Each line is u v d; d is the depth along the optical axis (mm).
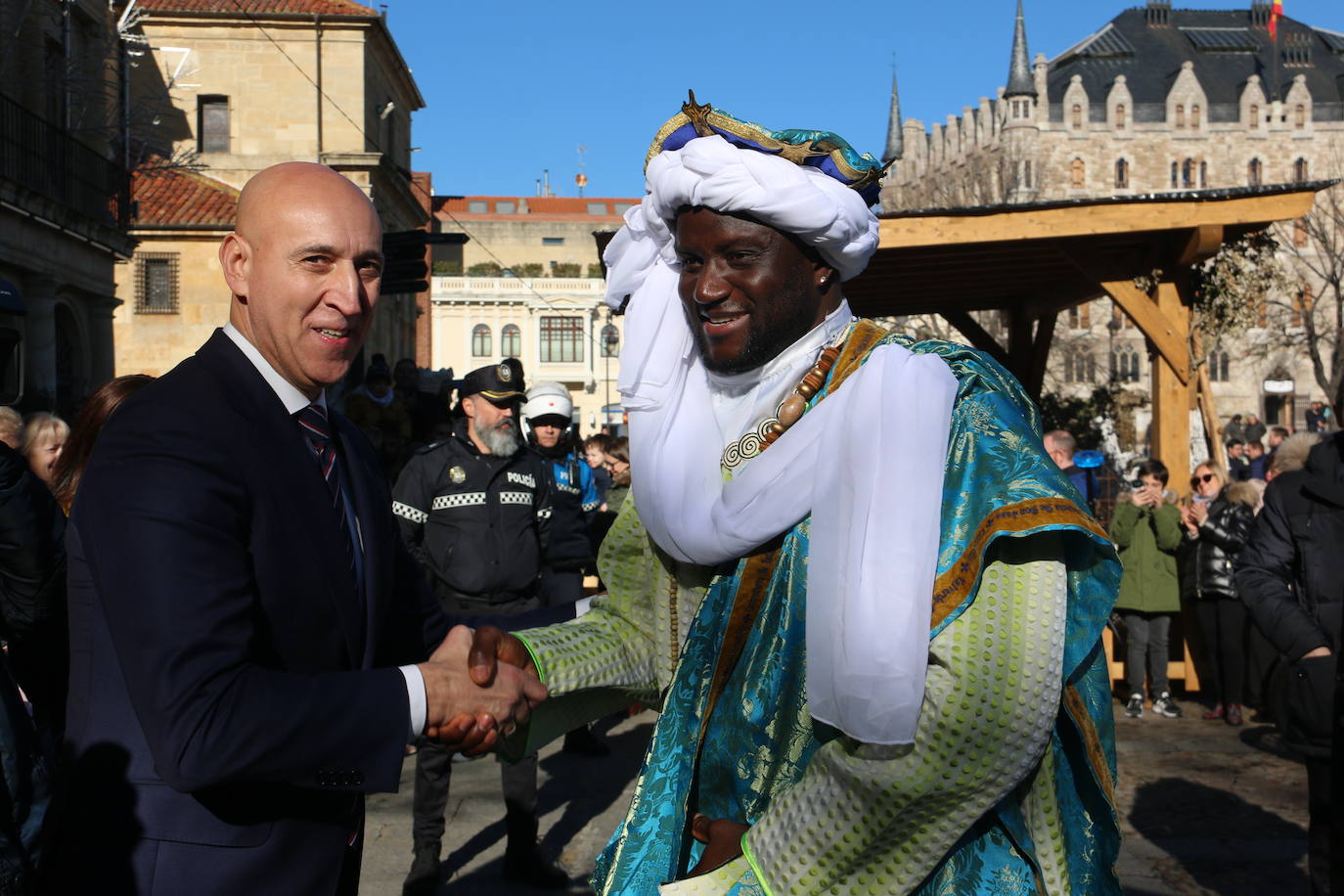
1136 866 4586
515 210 83938
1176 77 76688
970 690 1442
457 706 1735
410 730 1690
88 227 17062
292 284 1841
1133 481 8766
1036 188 65750
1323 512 3580
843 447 1562
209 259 27859
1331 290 41062
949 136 76938
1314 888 3418
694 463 1746
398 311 38969
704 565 1812
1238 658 6934
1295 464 4844
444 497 4781
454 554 4750
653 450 1773
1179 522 7168
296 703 1611
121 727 1698
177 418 1715
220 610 1611
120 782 1680
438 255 78562
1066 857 1602
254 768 1578
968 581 1469
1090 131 72750
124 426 1719
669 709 1776
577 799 5605
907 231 7570
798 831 1523
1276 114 73812
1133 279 8133
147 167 21750
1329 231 36969
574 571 5020
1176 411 8070
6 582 3156
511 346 70750
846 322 1820
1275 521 3668
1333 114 76500
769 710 1661
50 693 3279
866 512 1498
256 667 1636
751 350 1727
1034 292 10938
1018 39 71188
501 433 4809
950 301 11477
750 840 1568
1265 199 7547
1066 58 82500
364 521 2002
